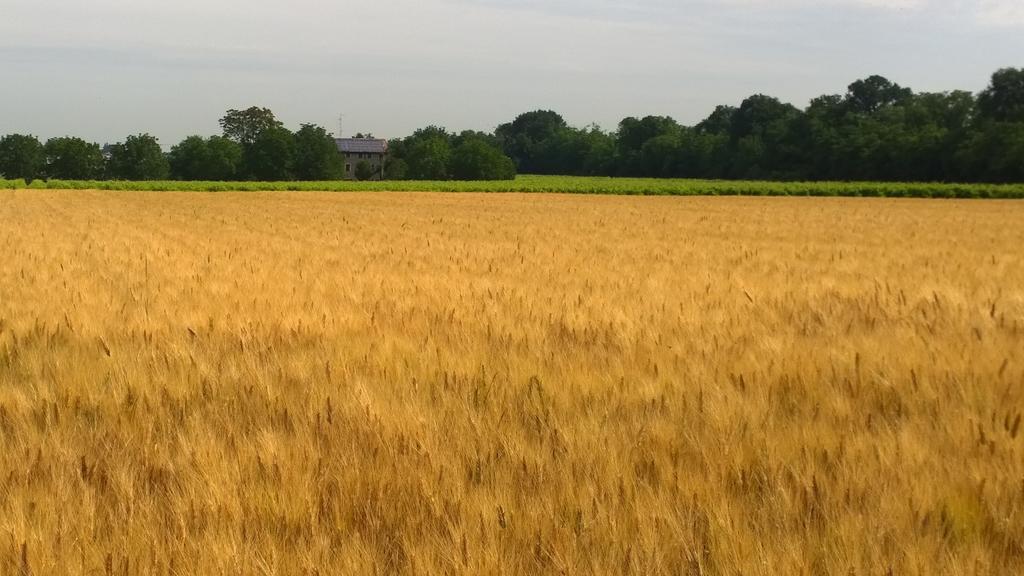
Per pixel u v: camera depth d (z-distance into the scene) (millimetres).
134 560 2604
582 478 3283
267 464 3354
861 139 107062
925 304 8406
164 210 43625
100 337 6160
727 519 2863
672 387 4691
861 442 3635
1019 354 5562
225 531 2801
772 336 6441
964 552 2678
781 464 3416
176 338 6102
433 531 2832
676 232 27875
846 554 2670
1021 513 2982
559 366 5145
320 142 130875
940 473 3291
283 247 18125
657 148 145625
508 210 46594
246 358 5305
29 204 50312
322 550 2686
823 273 13000
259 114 153250
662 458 3461
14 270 11445
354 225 30344
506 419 4039
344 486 3195
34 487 3156
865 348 5750
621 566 2635
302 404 4312
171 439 3803
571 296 9312
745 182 104000
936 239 24766
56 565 2568
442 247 18672
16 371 5160
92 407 4289
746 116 137000
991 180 91062
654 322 7137
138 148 133375
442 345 5797
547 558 2699
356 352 5531
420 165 134625
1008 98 103625
